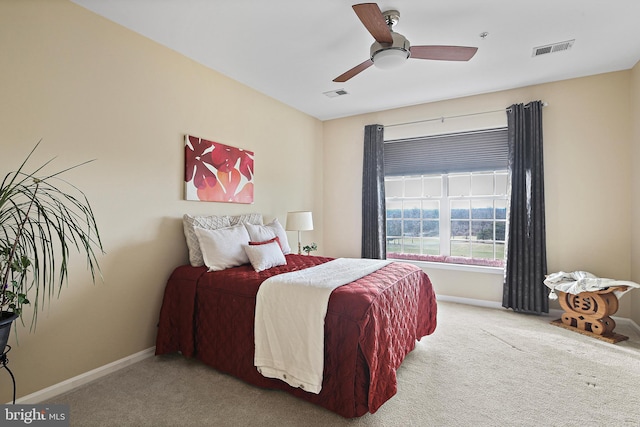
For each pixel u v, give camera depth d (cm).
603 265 326
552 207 347
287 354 193
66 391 204
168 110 270
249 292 216
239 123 344
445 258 415
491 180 390
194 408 185
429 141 424
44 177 195
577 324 301
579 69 317
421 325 270
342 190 482
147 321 254
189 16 226
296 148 440
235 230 286
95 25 221
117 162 234
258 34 250
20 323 186
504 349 261
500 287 374
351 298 184
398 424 170
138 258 248
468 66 309
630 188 314
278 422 172
